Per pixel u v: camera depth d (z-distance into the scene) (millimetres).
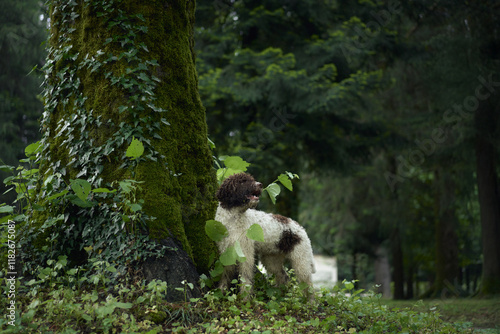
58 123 4578
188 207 4488
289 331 3701
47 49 4969
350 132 14242
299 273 4625
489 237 13516
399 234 19344
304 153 13898
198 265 4430
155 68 4520
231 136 13273
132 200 4109
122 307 3299
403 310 5035
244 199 4242
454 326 5340
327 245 21875
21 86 12109
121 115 4340
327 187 19328
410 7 13281
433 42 13742
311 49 12391
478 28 13086
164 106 4512
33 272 4074
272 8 12914
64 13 4734
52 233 4289
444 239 17188
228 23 13383
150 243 4020
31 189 4598
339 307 4645
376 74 13195
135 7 4539
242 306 4051
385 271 22109
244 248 4293
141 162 4238
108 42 4434
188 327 3625
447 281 16766
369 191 18625
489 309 10031
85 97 4473
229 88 11867
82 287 4000
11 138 11789
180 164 4547
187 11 5012
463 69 12766
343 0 13234
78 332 3305
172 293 3912
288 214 13172
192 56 5105
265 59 12203
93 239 4207
